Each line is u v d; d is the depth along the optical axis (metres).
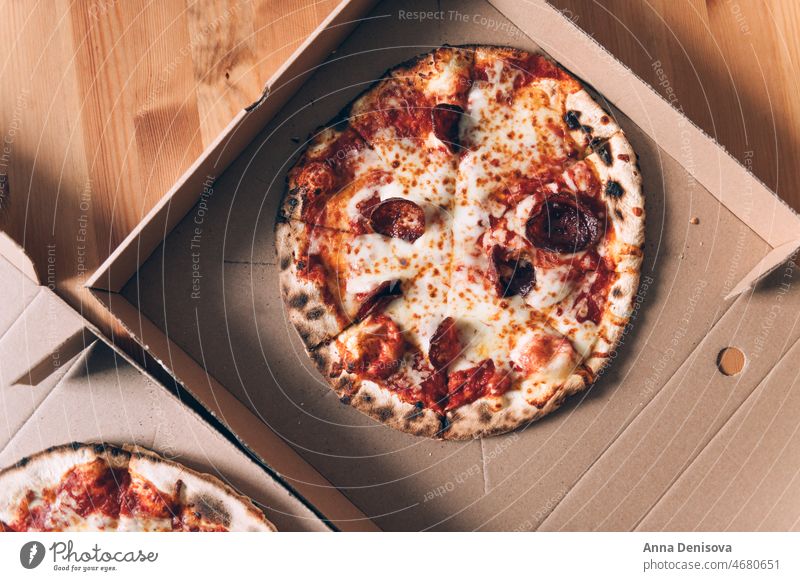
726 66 1.82
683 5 1.83
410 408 1.64
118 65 1.87
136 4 1.88
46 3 1.89
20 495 1.73
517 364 1.63
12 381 1.66
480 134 1.65
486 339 1.65
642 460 1.64
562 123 1.65
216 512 1.64
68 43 1.88
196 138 1.86
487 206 1.64
